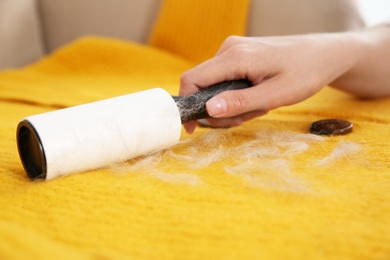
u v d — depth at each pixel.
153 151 0.41
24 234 0.29
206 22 0.90
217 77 0.44
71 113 0.38
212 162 0.40
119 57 0.88
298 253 0.28
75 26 1.07
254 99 0.43
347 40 0.52
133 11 1.02
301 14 0.86
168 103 0.41
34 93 0.70
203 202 0.34
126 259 0.28
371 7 0.91
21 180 0.39
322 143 0.44
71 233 0.31
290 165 0.39
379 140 0.45
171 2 0.95
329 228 0.30
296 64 0.46
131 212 0.33
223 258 0.28
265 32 0.89
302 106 0.58
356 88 0.56
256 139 0.45
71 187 0.36
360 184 0.36
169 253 0.29
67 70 0.89
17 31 1.03
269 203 0.33
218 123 0.47
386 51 0.56
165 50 0.95
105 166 0.40
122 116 0.39
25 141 0.38
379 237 0.29
